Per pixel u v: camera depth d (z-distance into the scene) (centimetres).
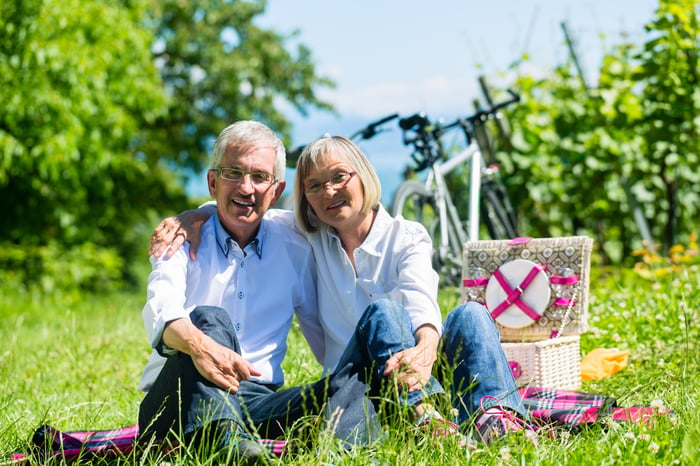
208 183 327
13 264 1519
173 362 284
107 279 1764
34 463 267
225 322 294
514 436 263
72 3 1294
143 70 1539
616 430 267
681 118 861
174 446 273
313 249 338
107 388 470
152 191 2164
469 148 659
